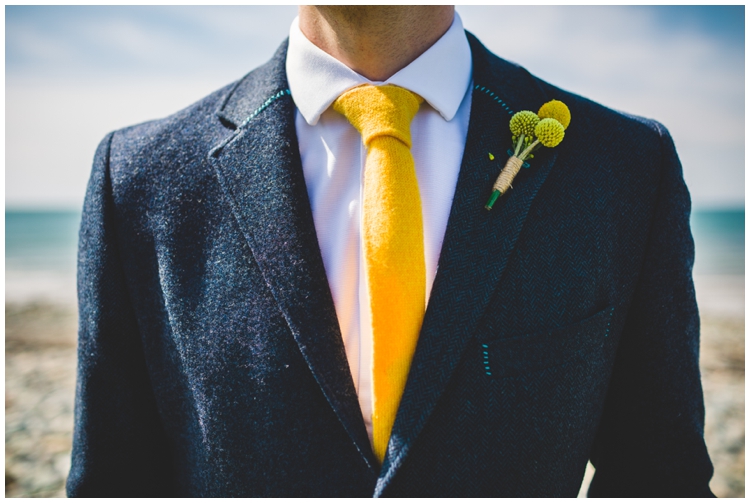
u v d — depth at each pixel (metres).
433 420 0.55
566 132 0.61
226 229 0.59
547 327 0.57
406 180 0.57
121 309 0.62
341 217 0.60
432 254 0.59
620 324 0.60
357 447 0.55
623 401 0.63
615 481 0.65
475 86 0.62
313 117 0.61
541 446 0.57
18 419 2.80
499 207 0.58
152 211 0.61
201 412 0.59
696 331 0.63
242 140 0.61
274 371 0.57
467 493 0.55
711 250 9.50
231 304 0.58
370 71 0.61
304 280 0.57
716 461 2.45
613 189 0.59
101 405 0.64
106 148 0.65
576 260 0.58
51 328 4.53
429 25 0.60
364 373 0.58
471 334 0.55
